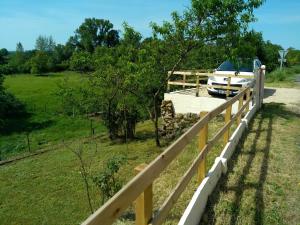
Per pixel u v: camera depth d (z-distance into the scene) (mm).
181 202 4965
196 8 9812
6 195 8648
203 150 4859
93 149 12164
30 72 77250
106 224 1998
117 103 13234
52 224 6961
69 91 14828
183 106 12547
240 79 12398
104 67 12805
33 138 22703
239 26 10070
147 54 11297
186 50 10695
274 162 6613
